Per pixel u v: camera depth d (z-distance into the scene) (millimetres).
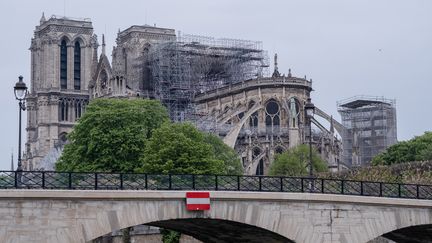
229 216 63594
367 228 68562
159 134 124562
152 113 143250
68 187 58281
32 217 56219
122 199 59156
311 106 77250
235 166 159625
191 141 122500
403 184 71125
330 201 67125
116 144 132375
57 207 57000
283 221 65500
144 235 123750
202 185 65875
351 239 67812
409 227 73750
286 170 169750
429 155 155250
